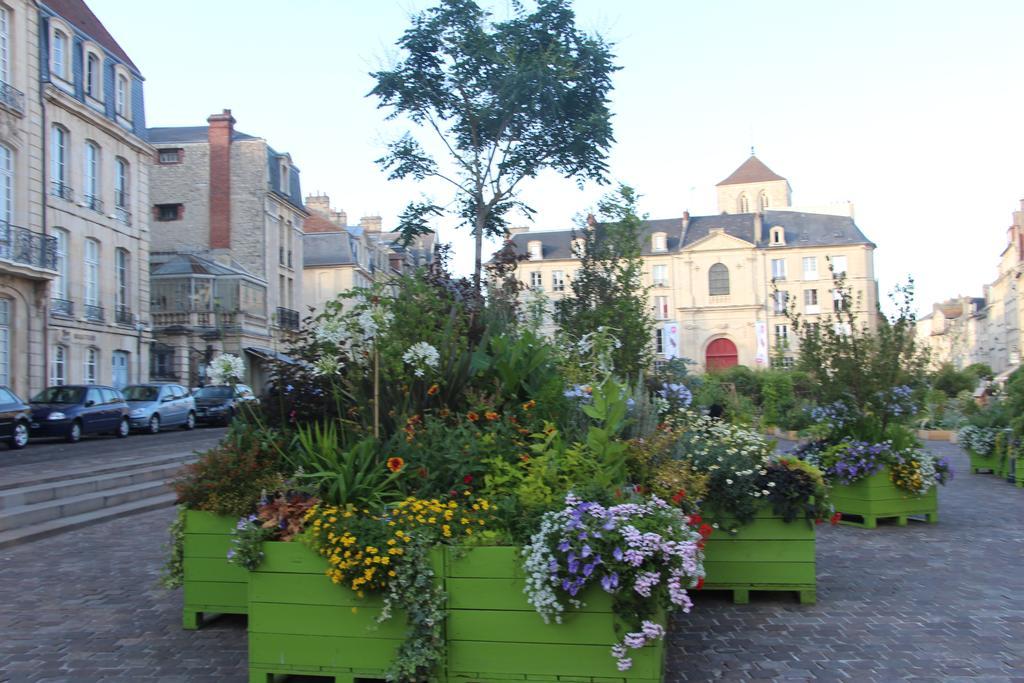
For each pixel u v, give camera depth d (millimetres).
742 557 6305
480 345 6590
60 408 20922
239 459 5738
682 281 69250
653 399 7102
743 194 86750
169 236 42906
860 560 7727
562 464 5109
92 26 30422
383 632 4531
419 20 18203
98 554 8273
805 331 10570
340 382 6367
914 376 10000
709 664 4938
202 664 4977
